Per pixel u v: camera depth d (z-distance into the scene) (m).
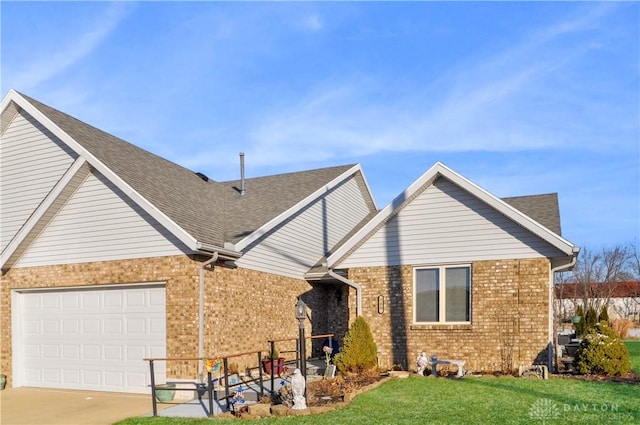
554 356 14.33
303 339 10.02
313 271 18.30
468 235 13.75
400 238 14.48
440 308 13.90
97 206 14.10
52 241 14.60
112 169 13.77
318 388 11.48
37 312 14.85
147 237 13.37
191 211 14.80
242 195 19.44
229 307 13.94
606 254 46.03
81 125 16.09
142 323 13.36
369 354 13.35
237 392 10.76
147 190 14.01
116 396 12.86
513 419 8.24
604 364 12.30
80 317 14.24
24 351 14.91
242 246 14.09
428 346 13.83
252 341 14.92
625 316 43.34
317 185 19.73
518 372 12.58
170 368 12.73
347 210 22.44
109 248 13.80
